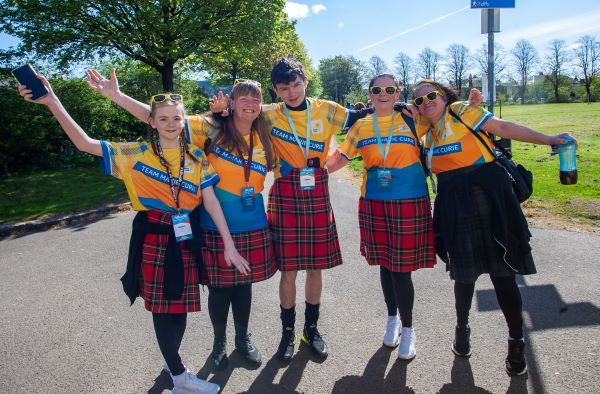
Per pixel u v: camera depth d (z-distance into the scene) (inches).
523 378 100.1
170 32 591.5
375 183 112.4
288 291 114.2
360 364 110.5
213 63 746.8
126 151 93.0
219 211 98.0
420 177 110.5
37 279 181.5
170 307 93.4
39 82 85.6
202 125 103.6
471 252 98.4
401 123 109.9
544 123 824.9
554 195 254.7
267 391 101.7
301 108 110.2
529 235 98.3
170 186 93.8
